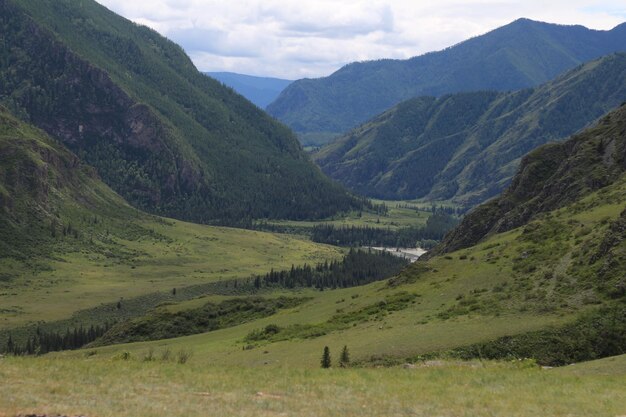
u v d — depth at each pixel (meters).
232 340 105.62
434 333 72.88
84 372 46.91
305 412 37.31
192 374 48.34
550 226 104.06
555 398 41.56
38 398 37.72
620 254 75.88
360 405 39.44
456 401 40.72
